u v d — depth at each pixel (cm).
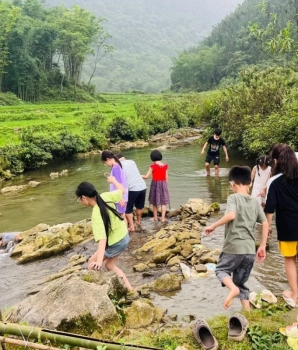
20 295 378
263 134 848
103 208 325
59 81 3988
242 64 5291
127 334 270
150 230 535
